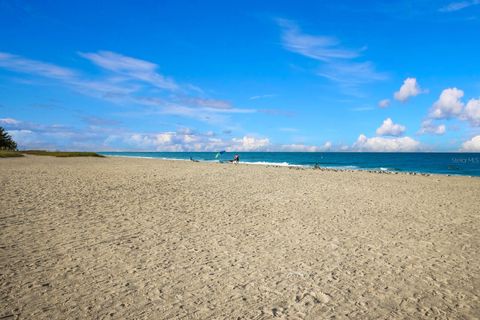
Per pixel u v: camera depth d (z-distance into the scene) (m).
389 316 4.68
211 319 4.49
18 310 4.61
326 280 5.88
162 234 8.55
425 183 22.28
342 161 79.94
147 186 17.88
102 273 5.97
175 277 5.87
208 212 11.45
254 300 5.07
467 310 4.90
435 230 9.56
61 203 12.17
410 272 6.33
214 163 48.59
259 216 10.97
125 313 4.60
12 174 22.34
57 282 5.55
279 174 27.73
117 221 9.82
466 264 6.80
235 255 7.07
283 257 7.01
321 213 11.68
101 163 41.94
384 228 9.71
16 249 7.09
